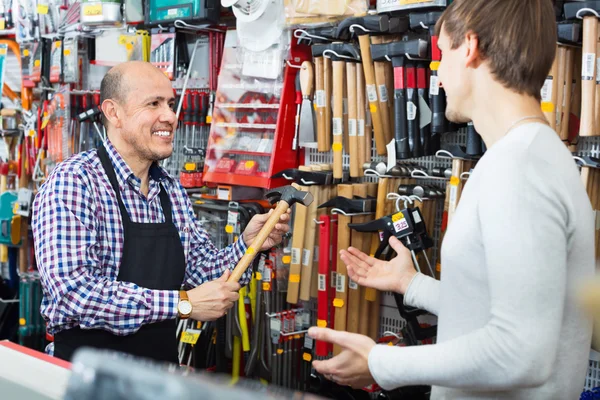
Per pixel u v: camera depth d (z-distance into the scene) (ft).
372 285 5.95
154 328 7.48
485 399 4.43
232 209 11.36
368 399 10.18
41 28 14.64
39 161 14.71
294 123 11.06
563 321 4.29
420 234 8.45
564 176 4.12
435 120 8.87
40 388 3.29
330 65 10.29
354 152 10.05
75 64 13.92
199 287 7.16
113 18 12.97
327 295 10.12
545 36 4.30
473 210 4.25
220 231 12.23
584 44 7.75
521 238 3.84
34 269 15.97
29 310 15.53
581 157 8.05
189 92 12.74
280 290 11.13
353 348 4.51
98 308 6.78
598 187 8.33
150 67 7.69
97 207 7.19
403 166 9.68
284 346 11.17
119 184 7.49
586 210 4.25
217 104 11.78
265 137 11.23
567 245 4.13
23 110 15.26
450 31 4.56
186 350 12.12
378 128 9.66
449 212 8.94
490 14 4.31
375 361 4.38
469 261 4.26
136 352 7.35
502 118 4.39
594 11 7.59
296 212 10.48
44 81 14.67
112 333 7.20
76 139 13.98
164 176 8.01
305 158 11.40
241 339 11.69
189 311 6.98
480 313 4.26
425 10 8.87
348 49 9.68
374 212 9.92
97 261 7.08
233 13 11.84
